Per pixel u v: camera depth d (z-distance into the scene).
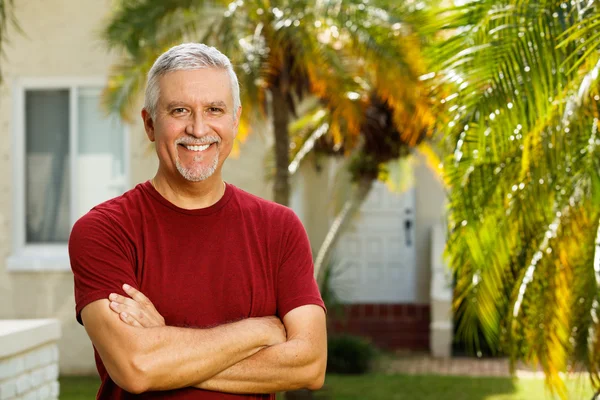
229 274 3.09
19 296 11.44
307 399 8.76
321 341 3.17
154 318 2.98
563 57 4.70
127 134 11.47
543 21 4.70
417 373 11.20
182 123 3.03
